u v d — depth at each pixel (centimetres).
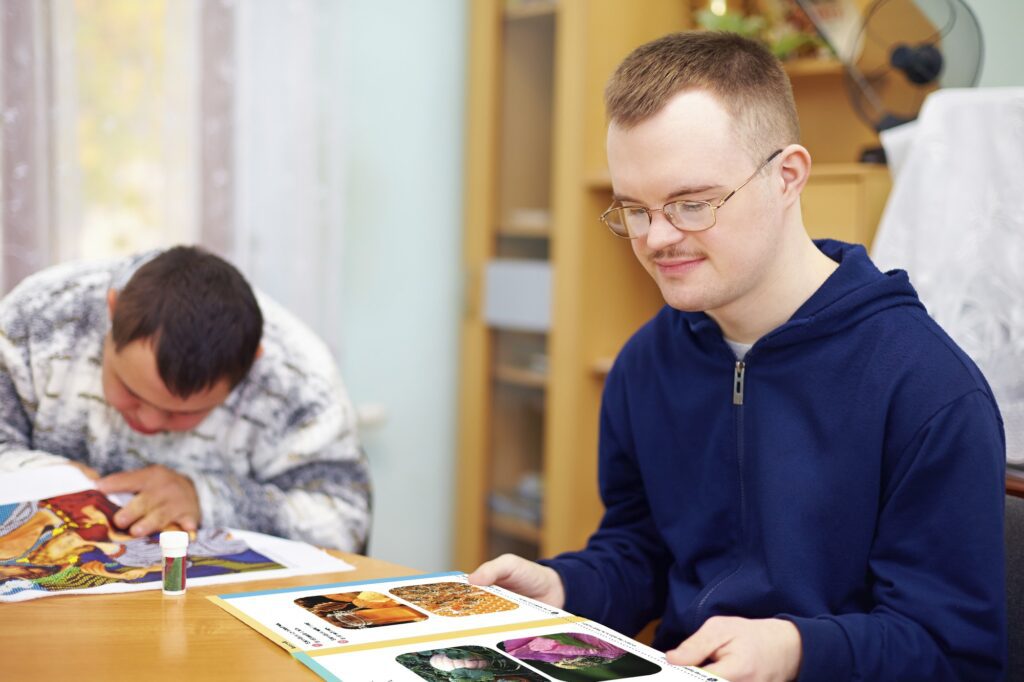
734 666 86
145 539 123
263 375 153
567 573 117
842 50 211
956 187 161
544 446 268
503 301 278
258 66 243
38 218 212
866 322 107
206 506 134
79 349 150
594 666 85
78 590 105
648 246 100
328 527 142
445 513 295
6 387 147
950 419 100
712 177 97
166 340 126
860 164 206
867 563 106
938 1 187
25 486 128
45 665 84
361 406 274
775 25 245
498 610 100
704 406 116
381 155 275
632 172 100
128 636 92
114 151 225
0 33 204
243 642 90
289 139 247
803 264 110
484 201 281
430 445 291
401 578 113
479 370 285
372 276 276
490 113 278
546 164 264
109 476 133
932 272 161
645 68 102
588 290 257
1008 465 146
